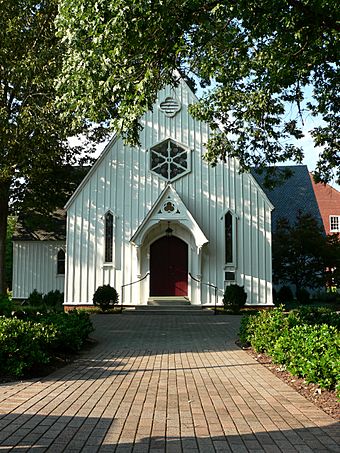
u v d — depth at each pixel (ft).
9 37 67.36
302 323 36.55
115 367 32.04
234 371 30.91
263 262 77.30
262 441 17.33
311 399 23.53
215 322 62.85
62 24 33.42
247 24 33.76
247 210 78.13
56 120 64.49
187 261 78.54
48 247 102.17
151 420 19.89
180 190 78.28
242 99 51.55
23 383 26.50
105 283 76.54
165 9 28.91
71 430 18.37
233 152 57.26
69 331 35.99
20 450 16.10
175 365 32.99
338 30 35.40
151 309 74.38
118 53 30.78
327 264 94.32
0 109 66.28
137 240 74.79
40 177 77.51
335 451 16.31
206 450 16.40
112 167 78.43
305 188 127.75
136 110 32.09
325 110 53.16
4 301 39.75
